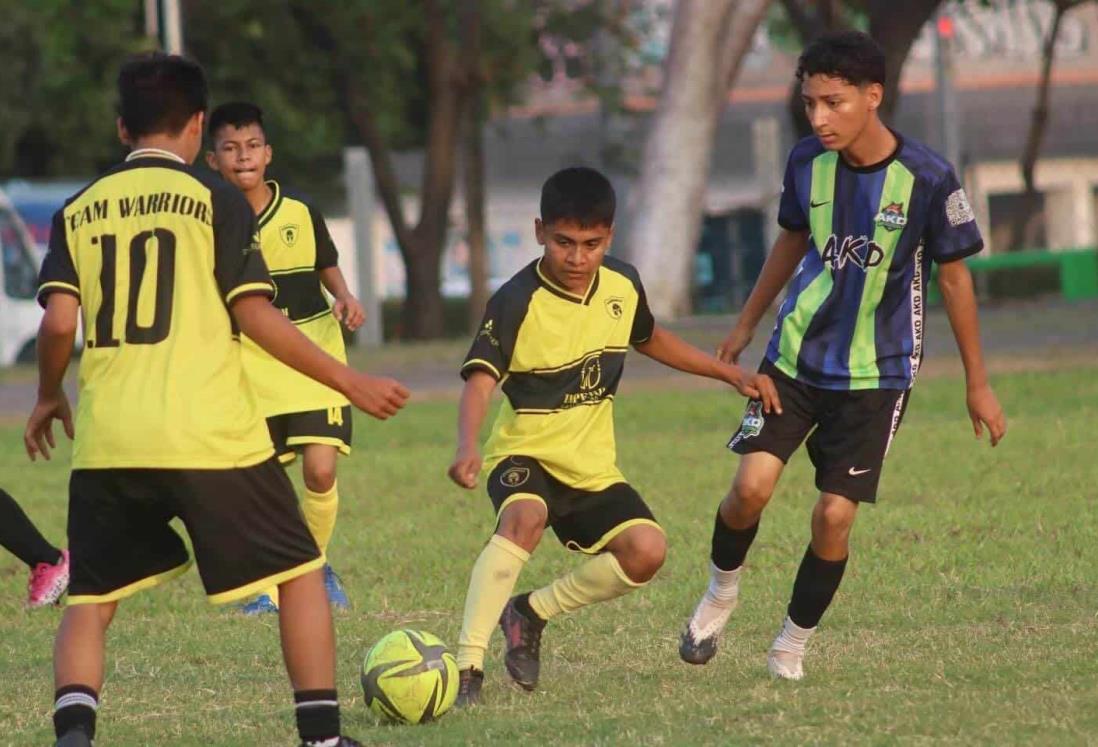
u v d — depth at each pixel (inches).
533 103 5895.7
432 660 675.4
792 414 726.5
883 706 656.4
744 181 5836.6
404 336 3735.2
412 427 1894.7
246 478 573.0
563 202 690.8
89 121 4266.7
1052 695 663.8
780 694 690.2
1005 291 4569.4
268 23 3700.8
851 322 716.0
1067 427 1581.0
